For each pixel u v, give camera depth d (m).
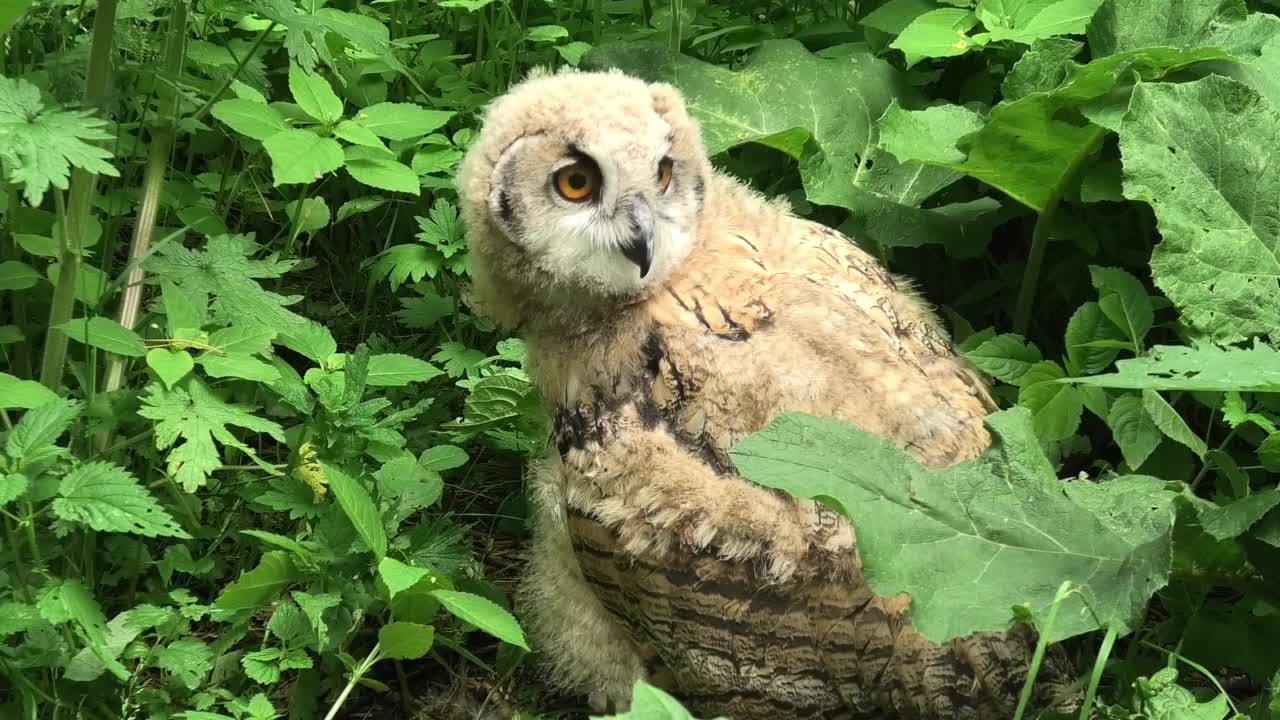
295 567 0.91
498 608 0.85
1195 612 0.89
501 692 0.97
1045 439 0.96
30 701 0.84
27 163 0.77
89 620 0.83
